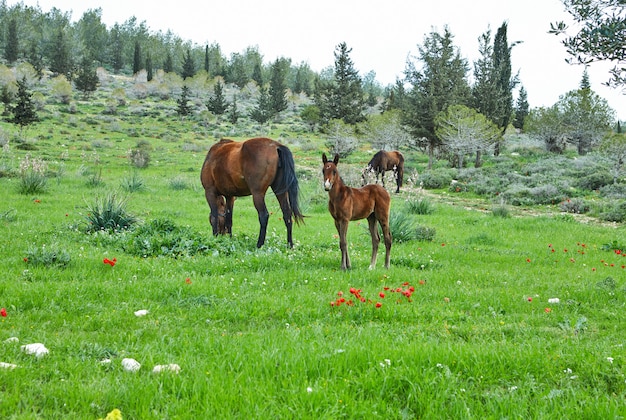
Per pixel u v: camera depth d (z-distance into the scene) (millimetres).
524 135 60656
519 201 25953
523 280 8680
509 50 50656
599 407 3492
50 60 130750
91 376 3924
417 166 44750
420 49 44219
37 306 5961
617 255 12391
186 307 6277
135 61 133375
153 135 61406
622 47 6652
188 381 3777
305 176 32625
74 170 30328
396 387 3830
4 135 41594
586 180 29844
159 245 9828
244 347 4562
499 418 3408
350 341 4781
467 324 5961
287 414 3316
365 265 9594
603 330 5973
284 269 8578
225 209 12117
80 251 8984
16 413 3225
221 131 71375
